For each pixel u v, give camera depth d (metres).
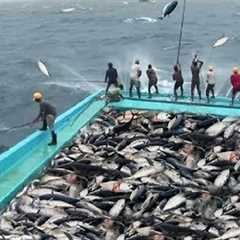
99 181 22.52
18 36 97.75
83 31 102.25
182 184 22.28
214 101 30.48
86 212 20.44
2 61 70.44
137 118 28.36
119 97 31.09
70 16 139.75
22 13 158.50
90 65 64.94
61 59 70.38
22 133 38.38
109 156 24.53
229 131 26.27
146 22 116.38
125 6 175.62
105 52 74.50
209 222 19.88
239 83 29.27
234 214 20.53
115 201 21.27
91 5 189.25
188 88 45.66
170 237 19.17
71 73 60.31
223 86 47.94
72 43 85.38
